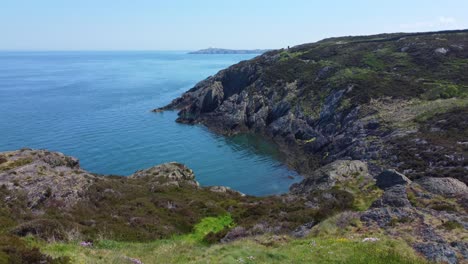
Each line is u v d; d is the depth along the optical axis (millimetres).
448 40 101250
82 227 22016
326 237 19500
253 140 83438
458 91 69000
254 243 19703
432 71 83750
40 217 23469
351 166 46781
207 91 105312
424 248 16797
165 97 140250
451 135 50844
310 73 97625
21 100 130250
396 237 18156
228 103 100188
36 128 87250
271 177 61750
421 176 40719
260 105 93938
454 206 26594
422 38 107375
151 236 23547
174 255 17969
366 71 89312
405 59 94250
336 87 83312
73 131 85375
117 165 64812
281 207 31359
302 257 16250
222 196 38594
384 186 37250
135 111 112312
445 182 30328
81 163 64875
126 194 32750
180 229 26594
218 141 82062
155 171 45625
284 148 77375
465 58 87500
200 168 65500
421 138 51500
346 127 70125
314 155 70250
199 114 102875
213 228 27562
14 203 25016
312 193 38000
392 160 48531
